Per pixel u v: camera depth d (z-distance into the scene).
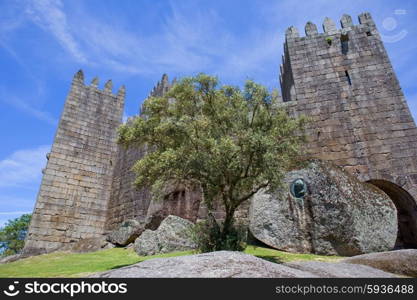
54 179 25.14
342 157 21.23
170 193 20.11
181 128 13.11
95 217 26.00
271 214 15.20
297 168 15.63
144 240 16.55
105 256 16.45
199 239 12.59
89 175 27.02
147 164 14.28
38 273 11.68
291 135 14.62
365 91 22.98
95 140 28.50
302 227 14.22
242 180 13.95
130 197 25.05
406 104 21.72
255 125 14.14
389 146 20.73
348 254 13.05
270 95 14.55
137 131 15.00
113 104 31.03
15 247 45.09
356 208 13.82
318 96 23.77
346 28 25.92
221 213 19.61
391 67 23.34
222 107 14.59
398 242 20.25
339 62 24.66
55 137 26.50
